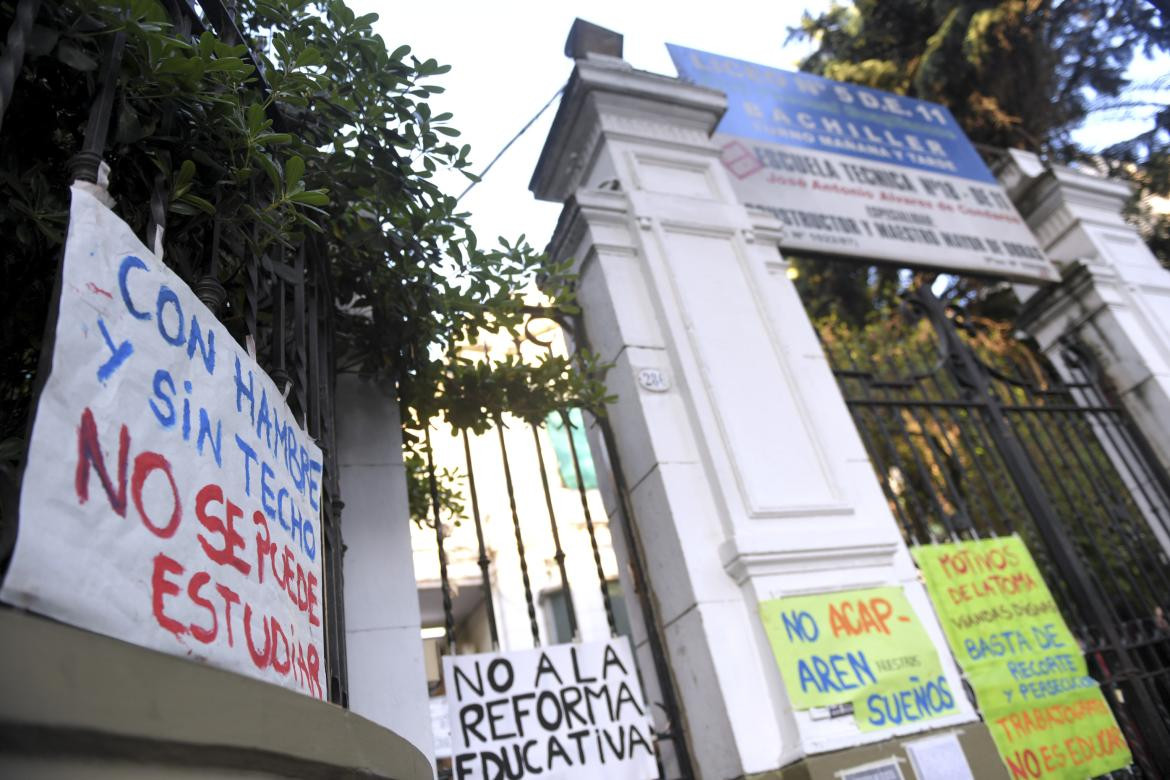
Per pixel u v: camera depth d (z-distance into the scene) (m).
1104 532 5.32
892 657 3.52
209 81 1.75
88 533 0.96
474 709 2.99
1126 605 4.73
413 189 2.78
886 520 3.96
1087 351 6.39
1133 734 4.07
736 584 3.50
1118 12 9.80
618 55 5.29
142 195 1.67
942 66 10.25
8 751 0.74
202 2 1.88
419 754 2.00
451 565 8.96
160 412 1.19
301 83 2.01
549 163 5.22
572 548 9.35
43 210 1.54
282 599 1.46
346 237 2.86
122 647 0.92
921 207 6.21
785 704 3.20
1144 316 6.33
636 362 3.97
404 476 3.25
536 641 3.22
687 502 3.63
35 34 1.33
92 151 1.27
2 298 1.65
